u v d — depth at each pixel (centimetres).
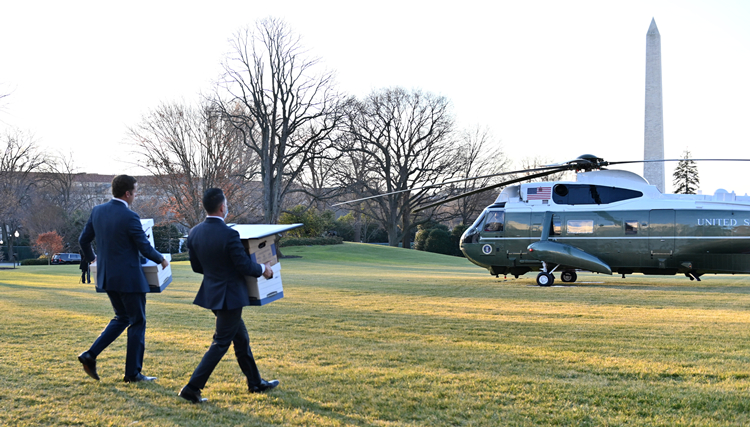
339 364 580
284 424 396
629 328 809
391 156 5919
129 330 511
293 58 4203
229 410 427
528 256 1797
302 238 5581
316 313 1002
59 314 953
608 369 549
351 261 4428
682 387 482
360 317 947
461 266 4041
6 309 1033
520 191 1845
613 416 409
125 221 502
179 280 2002
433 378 518
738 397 447
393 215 5994
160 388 486
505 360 594
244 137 4162
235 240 449
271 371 549
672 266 1659
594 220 1727
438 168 5747
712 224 1609
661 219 1658
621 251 1695
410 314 988
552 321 891
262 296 477
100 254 505
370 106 5644
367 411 425
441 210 6862
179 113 3703
